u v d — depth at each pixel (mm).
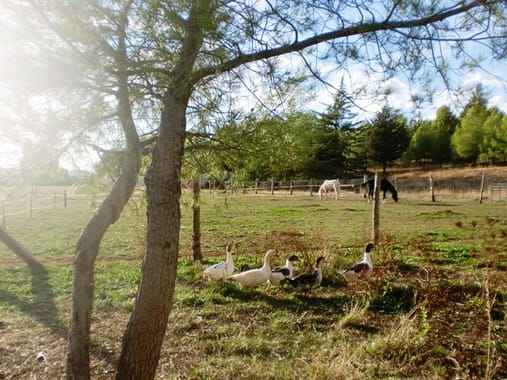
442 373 4312
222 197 6043
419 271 7945
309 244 9492
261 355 4941
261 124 4461
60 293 7621
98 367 4730
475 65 3080
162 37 3166
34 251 11977
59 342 5449
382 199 28219
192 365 4695
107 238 13406
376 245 9539
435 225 15219
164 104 3506
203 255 10922
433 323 5039
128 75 3447
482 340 4977
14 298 7324
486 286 5016
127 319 6250
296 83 3492
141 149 3686
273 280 7461
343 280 7941
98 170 4062
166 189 3398
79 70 3115
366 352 4836
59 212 23156
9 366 4770
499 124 36688
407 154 52125
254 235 14070
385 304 6500
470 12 2986
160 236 3369
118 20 3234
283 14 3135
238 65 3369
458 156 49625
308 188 37625
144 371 3352
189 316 6250
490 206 22094
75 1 2949
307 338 5422
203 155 4996
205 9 2850
